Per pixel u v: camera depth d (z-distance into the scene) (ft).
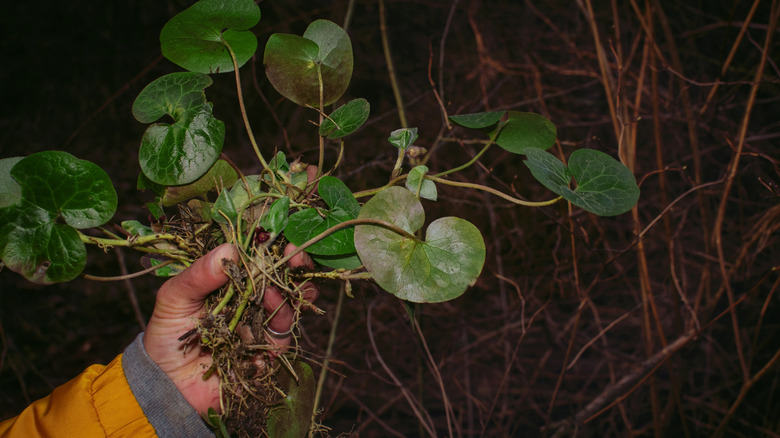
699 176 3.67
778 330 4.16
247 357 1.30
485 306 5.15
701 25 5.38
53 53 7.11
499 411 4.55
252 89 6.51
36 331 5.03
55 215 1.19
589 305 4.61
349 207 1.29
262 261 1.24
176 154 1.28
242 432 1.30
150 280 5.56
